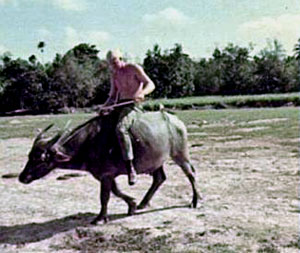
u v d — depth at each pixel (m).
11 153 17.88
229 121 29.53
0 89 64.50
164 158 7.98
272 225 7.33
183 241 6.73
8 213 8.78
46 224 7.96
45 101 62.06
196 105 50.81
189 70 75.25
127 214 8.27
